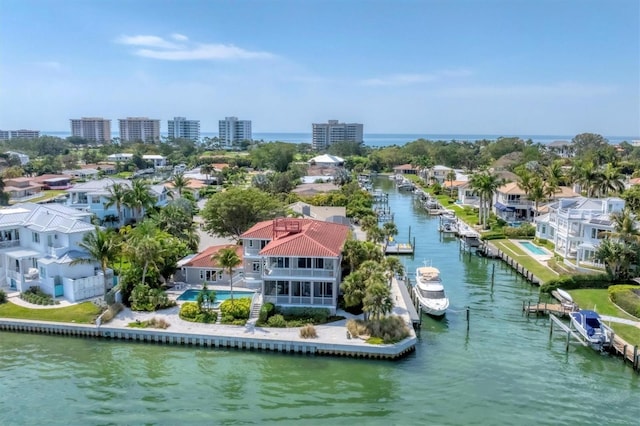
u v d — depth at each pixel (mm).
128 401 37031
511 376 40844
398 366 42406
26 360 43406
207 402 36969
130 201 79688
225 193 76562
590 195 97125
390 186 180875
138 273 54688
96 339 47625
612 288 56438
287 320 48531
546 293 60438
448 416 35312
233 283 57969
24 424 34156
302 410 35969
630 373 41406
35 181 139125
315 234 54719
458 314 54531
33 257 57562
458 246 87438
